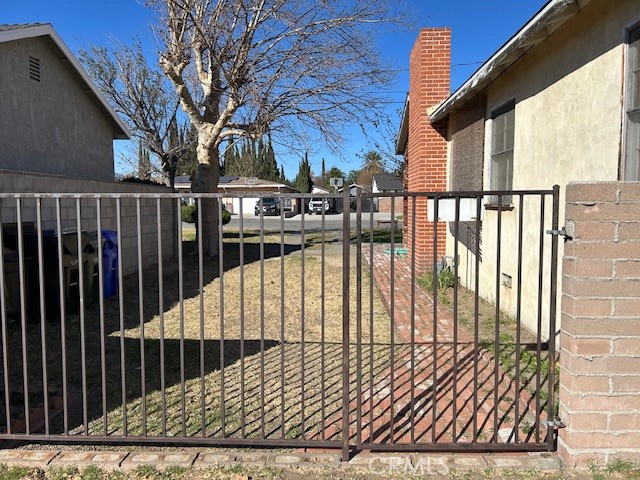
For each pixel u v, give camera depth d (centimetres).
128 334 565
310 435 320
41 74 1006
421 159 980
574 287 269
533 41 513
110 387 404
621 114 381
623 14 378
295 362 464
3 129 879
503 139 668
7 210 600
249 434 320
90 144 1230
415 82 1055
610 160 396
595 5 418
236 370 443
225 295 805
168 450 303
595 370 271
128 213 971
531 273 554
